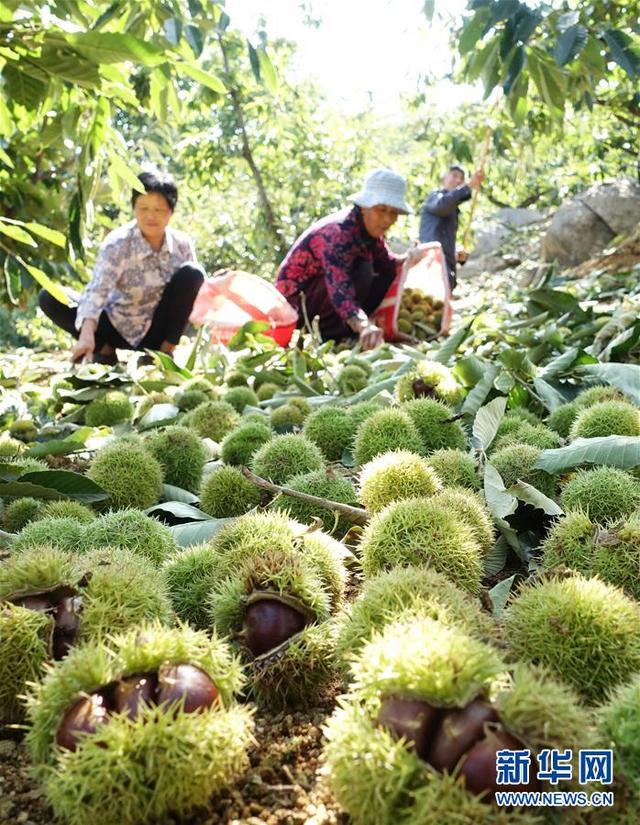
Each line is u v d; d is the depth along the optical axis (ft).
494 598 1.67
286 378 4.15
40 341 10.24
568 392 3.25
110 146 3.08
